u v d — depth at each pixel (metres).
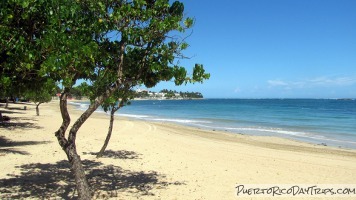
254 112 72.31
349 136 29.34
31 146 16.59
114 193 9.20
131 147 17.83
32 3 6.32
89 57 5.84
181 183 10.57
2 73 6.64
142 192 9.40
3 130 22.89
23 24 6.97
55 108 68.31
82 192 6.51
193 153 16.66
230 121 45.31
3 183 9.70
